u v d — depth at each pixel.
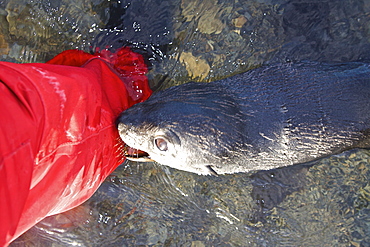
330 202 1.76
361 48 1.74
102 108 1.55
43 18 1.73
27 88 1.41
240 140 1.62
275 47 1.74
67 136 1.46
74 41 1.73
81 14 1.73
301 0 1.75
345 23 1.75
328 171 1.76
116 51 1.73
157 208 1.76
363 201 1.75
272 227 1.75
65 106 1.45
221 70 1.75
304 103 1.67
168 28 1.75
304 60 1.73
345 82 1.68
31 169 1.39
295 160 1.68
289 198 1.76
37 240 1.71
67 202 1.53
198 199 1.77
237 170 1.66
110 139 1.57
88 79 1.51
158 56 1.74
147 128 1.59
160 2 1.75
